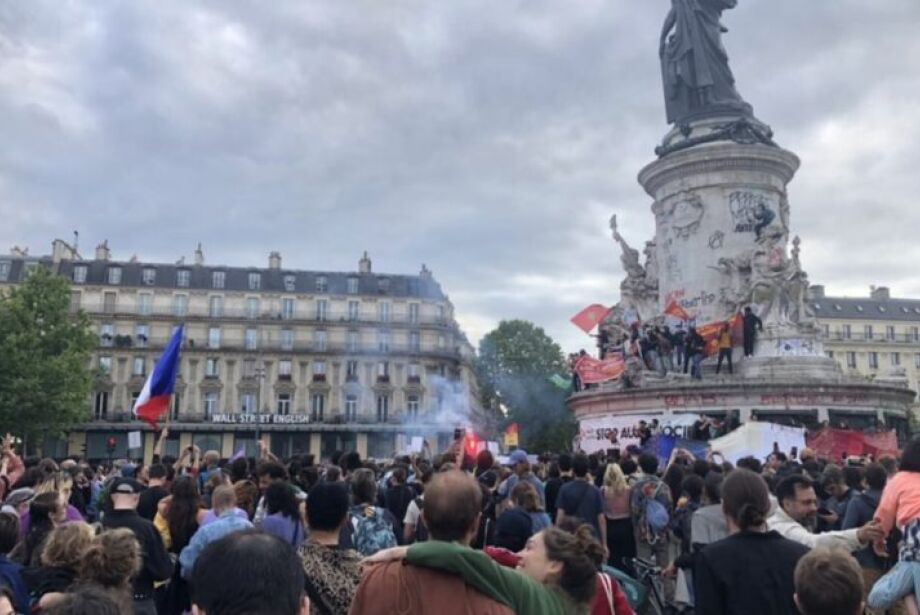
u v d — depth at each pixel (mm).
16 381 48094
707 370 27594
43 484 8195
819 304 99562
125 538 4648
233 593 2496
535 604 3449
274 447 72688
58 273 72188
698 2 32000
